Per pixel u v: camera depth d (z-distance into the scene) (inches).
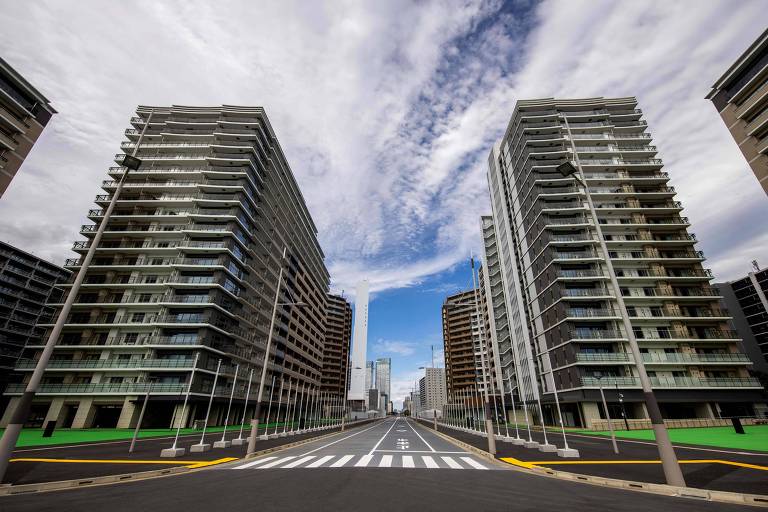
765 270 3029.0
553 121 2426.2
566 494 362.9
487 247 3659.0
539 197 2164.1
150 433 1322.6
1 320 2930.6
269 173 2701.8
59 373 1765.5
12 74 1473.9
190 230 2073.1
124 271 2001.7
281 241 3021.7
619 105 2428.6
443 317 5674.2
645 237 2003.0
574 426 1822.1
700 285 1905.8
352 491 373.7
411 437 1333.7
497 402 3009.4
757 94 1294.3
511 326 2755.9
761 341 3002.0
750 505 319.9
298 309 3440.0
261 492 367.6
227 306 2076.8
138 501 328.2
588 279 1888.5
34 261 3218.5
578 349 1768.0
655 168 2167.8
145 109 2456.9
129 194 2218.3
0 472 357.4
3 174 1446.9
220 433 1360.7
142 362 1745.8
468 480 441.7
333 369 5339.6
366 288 6407.5
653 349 1764.3
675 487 372.5
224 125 2431.1
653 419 408.5
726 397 1643.7
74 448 799.7
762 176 1285.7
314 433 1505.9
